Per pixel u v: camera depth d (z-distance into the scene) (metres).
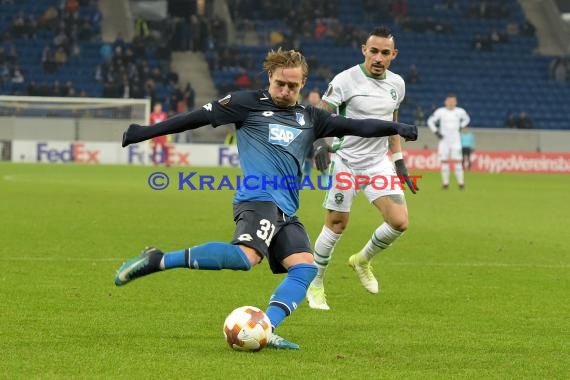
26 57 122.12
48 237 36.84
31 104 108.88
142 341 18.83
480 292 26.30
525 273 30.20
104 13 131.25
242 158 18.50
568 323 21.80
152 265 17.11
